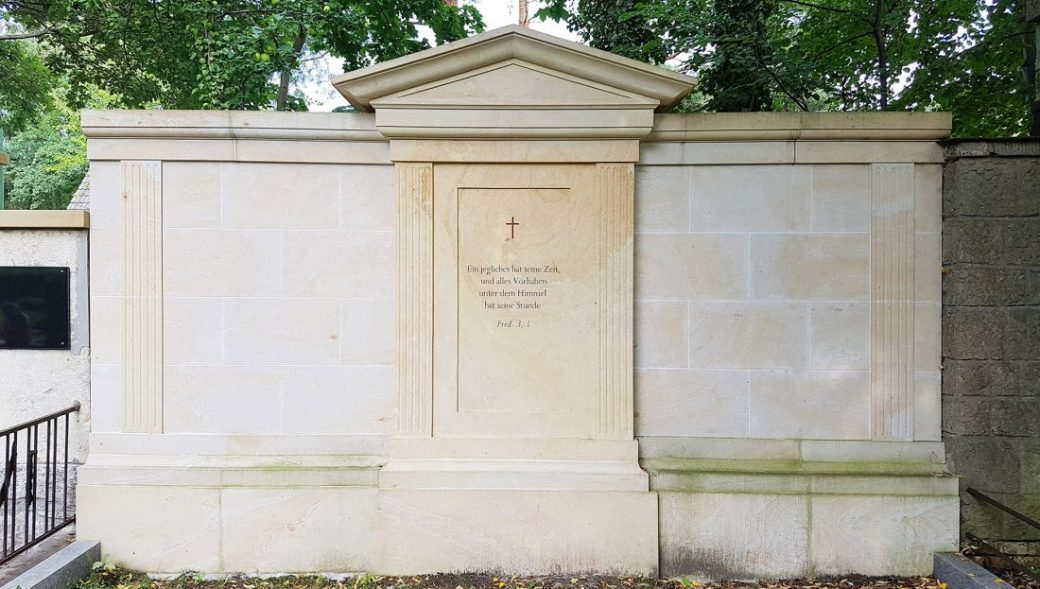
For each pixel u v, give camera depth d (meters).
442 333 4.21
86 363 4.35
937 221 4.16
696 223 4.24
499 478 4.14
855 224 4.20
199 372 4.25
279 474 4.18
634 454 4.16
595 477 4.12
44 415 4.35
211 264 4.24
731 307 4.24
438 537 4.13
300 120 4.19
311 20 6.36
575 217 4.20
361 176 4.27
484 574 4.12
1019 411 4.09
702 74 6.62
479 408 4.23
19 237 4.32
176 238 4.24
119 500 4.14
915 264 4.18
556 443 4.18
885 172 4.17
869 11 6.47
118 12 8.05
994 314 4.10
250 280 4.26
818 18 6.99
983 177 4.10
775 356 4.23
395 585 4.01
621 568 4.12
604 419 4.19
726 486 4.16
